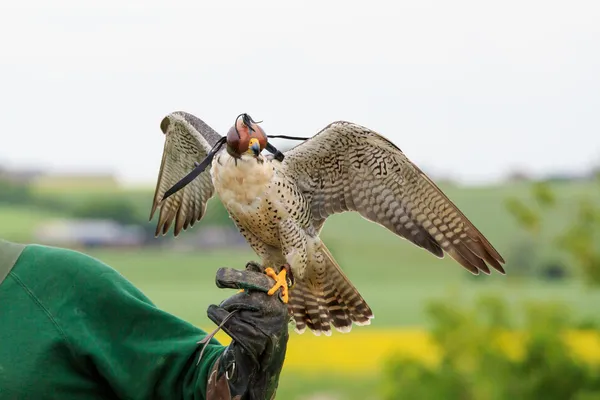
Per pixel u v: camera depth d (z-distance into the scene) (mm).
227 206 7441
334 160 8086
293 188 7621
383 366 18391
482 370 17141
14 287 6625
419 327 53250
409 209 8039
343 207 8211
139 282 95375
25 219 132875
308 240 7887
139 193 149625
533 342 16828
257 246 7785
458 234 7871
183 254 119125
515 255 67000
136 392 6520
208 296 75125
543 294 61500
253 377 6168
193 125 8195
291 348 46031
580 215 18172
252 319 6188
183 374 6535
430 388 17672
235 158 7160
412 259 104938
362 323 8445
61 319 6578
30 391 6418
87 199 146500
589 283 18500
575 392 16781
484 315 17766
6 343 6480
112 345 6594
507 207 18797
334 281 8367
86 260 6805
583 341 18766
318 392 39000
